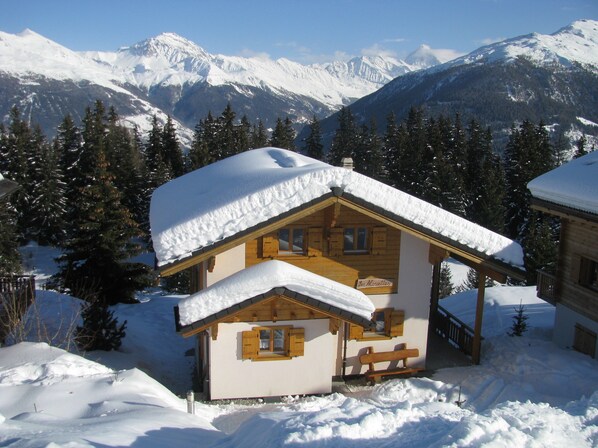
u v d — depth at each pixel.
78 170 59.19
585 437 8.55
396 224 15.55
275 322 15.30
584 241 18.56
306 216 15.98
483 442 7.73
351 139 79.19
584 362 16.98
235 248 15.70
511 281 40.03
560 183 18.88
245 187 16.05
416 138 71.19
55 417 10.67
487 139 71.50
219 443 9.74
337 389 16.03
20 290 19.73
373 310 14.81
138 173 61.41
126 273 30.73
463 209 57.66
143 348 19.89
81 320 20.88
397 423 9.07
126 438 9.26
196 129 76.56
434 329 20.55
